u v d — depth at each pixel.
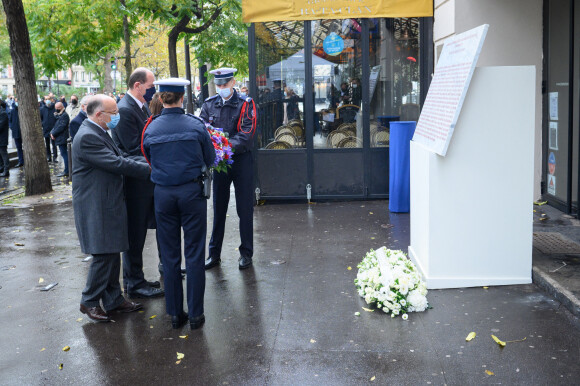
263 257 6.66
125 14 11.25
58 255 7.23
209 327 4.77
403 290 4.80
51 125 18.34
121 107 5.34
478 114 5.14
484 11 8.30
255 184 9.72
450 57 5.62
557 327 4.44
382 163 9.62
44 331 4.84
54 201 11.08
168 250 4.77
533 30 8.39
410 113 9.52
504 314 4.71
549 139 8.35
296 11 9.33
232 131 6.22
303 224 8.18
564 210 7.83
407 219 8.28
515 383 3.68
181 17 11.41
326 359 4.11
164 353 4.34
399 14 9.27
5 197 11.88
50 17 12.58
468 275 5.34
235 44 12.74
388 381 3.77
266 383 3.81
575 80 7.41
